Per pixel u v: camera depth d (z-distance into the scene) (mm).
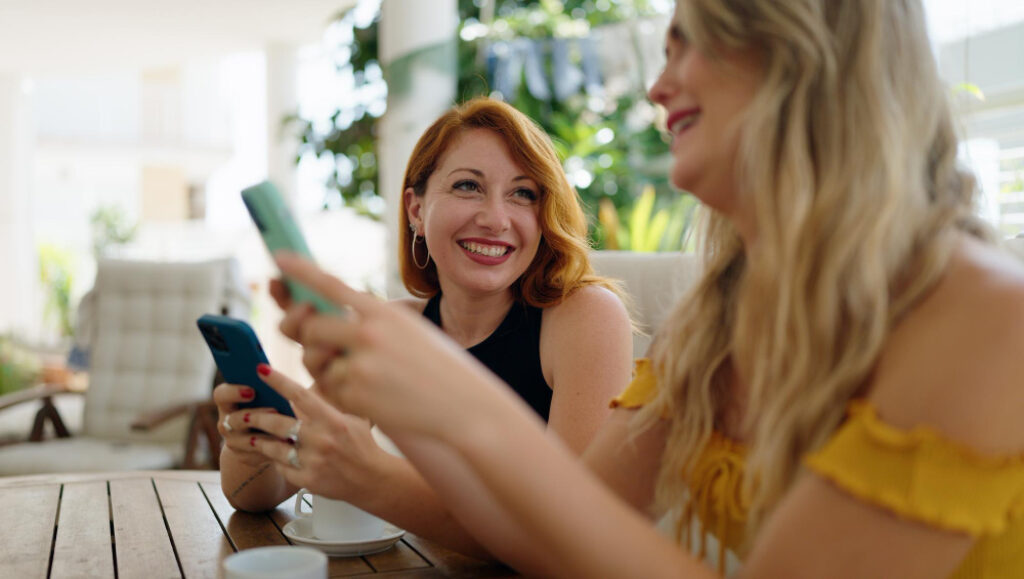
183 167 12836
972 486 631
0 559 1095
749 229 824
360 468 1022
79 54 7277
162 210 12781
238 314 3791
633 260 2004
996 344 637
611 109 4793
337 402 637
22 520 1300
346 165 5023
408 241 1752
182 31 6535
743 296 820
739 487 882
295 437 1082
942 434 641
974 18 2492
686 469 954
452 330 1682
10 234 7957
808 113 728
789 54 728
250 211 834
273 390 1105
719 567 910
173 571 1042
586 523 633
